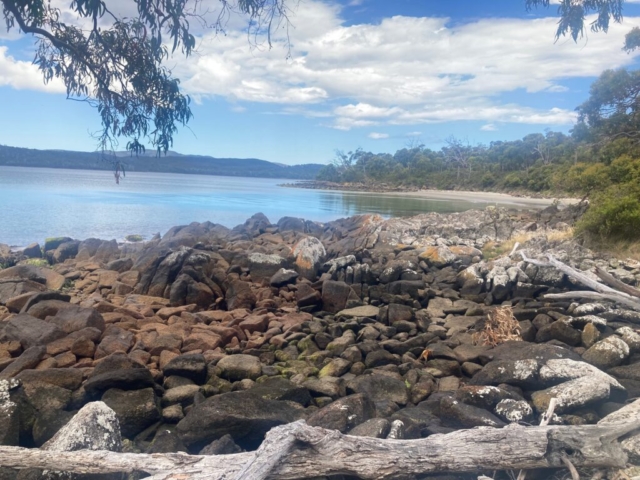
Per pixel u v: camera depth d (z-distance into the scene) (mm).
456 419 5648
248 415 5363
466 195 88438
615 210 17438
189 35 9023
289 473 3809
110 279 13914
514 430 4238
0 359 7516
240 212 47094
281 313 11664
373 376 7055
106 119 10117
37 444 5227
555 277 12852
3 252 19859
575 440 4164
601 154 32344
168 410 6191
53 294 10195
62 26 9727
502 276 12633
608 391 5734
